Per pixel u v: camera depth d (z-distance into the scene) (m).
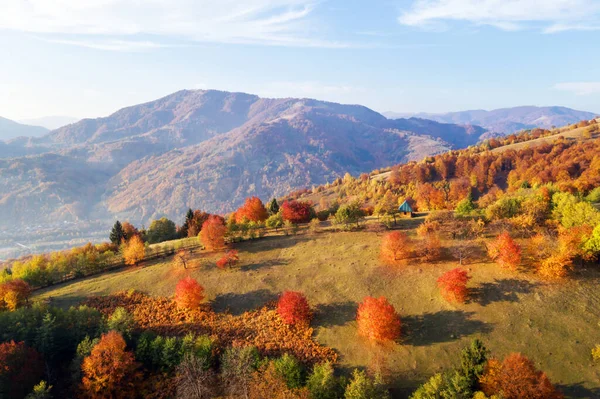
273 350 51.06
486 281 56.31
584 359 42.25
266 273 69.19
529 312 49.66
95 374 45.28
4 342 50.31
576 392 38.81
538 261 57.47
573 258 55.91
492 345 46.12
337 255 72.31
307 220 98.81
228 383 45.69
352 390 39.47
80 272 78.88
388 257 67.75
